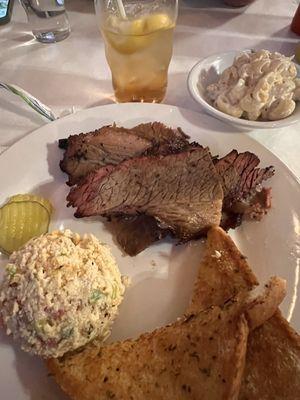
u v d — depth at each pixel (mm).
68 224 276
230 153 282
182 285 253
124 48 312
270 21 435
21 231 260
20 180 287
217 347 197
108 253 245
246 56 317
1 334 225
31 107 333
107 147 293
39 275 217
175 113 321
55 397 210
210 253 247
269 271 248
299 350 201
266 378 196
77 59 390
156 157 279
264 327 209
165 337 212
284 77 307
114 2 313
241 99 299
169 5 323
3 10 431
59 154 300
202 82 329
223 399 185
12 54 394
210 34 417
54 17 395
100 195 273
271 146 316
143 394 196
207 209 260
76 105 349
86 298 217
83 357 213
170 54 334
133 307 244
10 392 210
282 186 279
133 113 322
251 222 270
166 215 262
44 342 210
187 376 196
